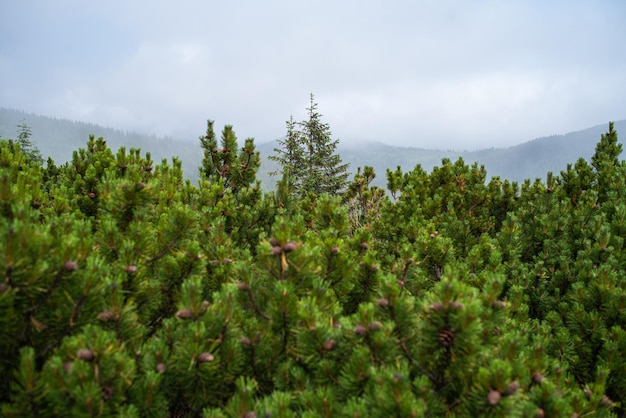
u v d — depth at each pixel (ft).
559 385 9.82
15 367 7.32
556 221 23.21
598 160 34.53
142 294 10.21
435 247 17.74
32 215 9.94
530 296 18.25
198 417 8.95
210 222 17.11
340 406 7.66
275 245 10.23
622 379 12.29
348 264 12.02
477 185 30.01
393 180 34.99
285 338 9.41
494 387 6.99
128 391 7.44
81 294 7.88
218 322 8.92
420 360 8.34
